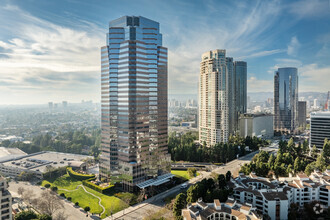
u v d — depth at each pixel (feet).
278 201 477.77
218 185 618.44
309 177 634.84
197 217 432.25
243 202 520.83
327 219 461.37
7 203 453.58
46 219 461.37
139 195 599.57
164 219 479.41
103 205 571.69
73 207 565.94
